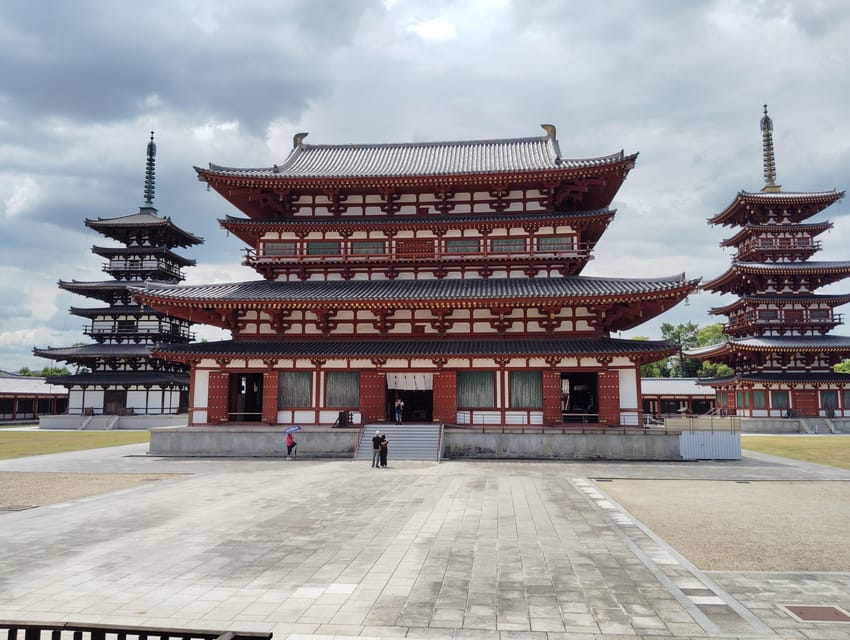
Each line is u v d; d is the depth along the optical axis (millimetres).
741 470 33750
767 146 84375
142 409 85562
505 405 41188
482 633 10688
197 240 100562
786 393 75875
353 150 57219
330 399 42219
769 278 79125
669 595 12609
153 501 23656
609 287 41062
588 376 47781
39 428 82938
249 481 28906
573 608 11867
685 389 94375
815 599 12391
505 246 45906
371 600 12344
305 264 46094
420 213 48000
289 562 15125
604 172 44281
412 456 37656
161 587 13250
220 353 41344
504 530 18469
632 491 26203
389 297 40438
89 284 87750
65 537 17859
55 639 7461
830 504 23172
